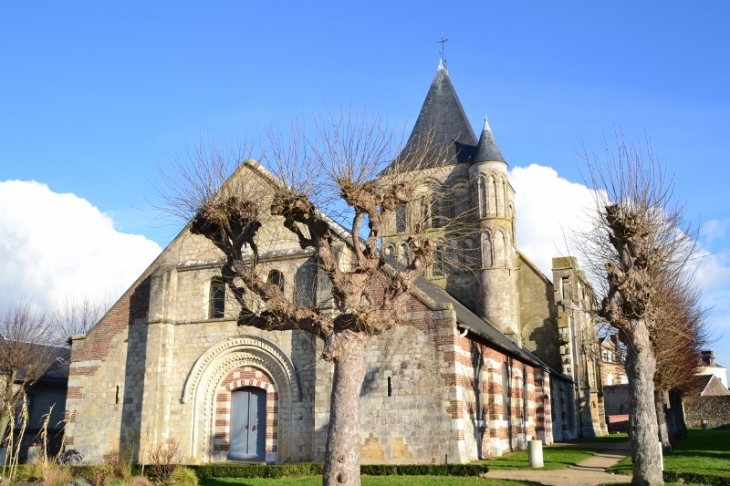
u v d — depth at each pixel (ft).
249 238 70.85
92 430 99.40
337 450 56.59
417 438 81.92
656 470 59.77
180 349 97.45
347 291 62.18
